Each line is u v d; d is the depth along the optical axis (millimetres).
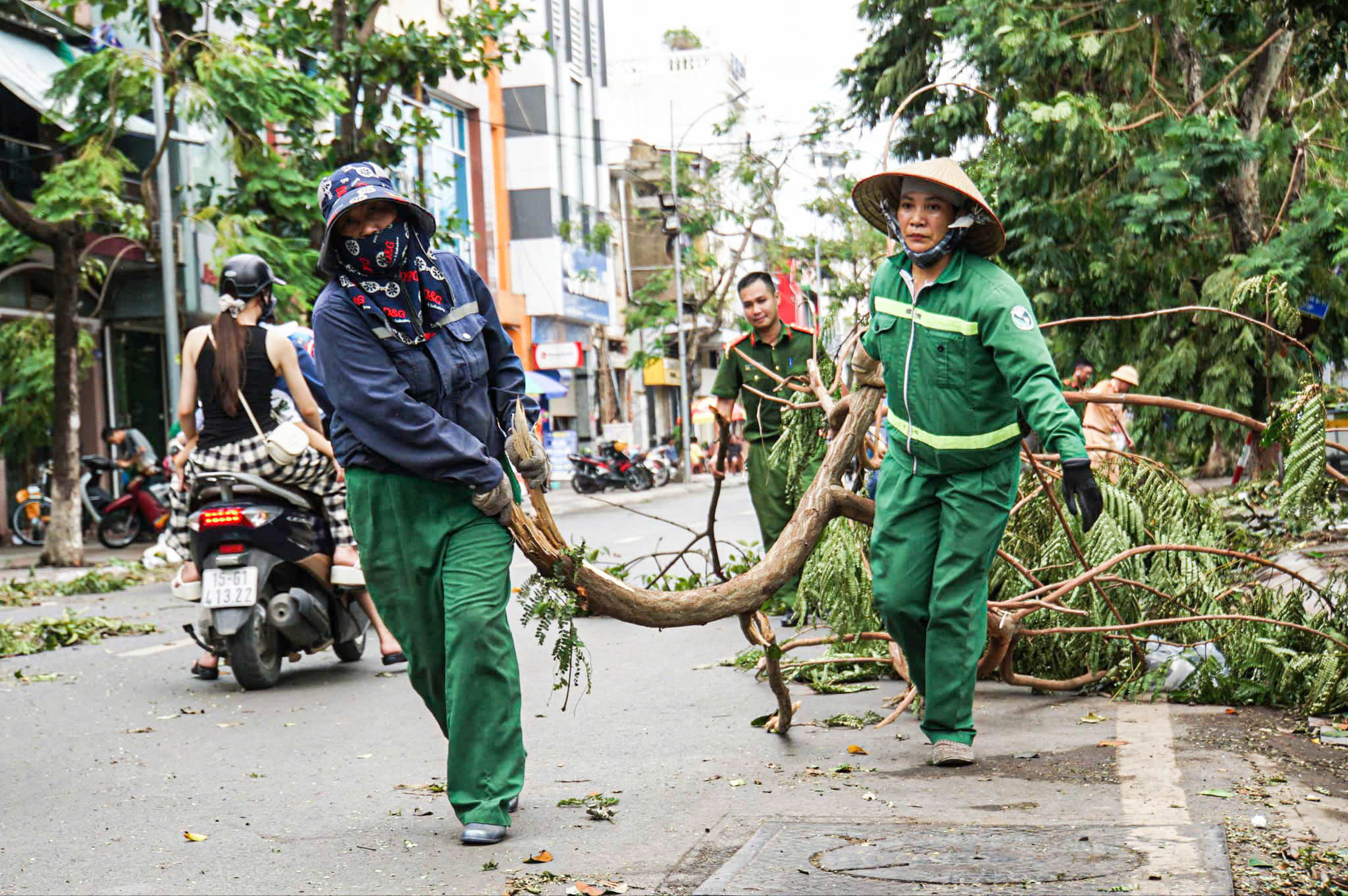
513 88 37500
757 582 4562
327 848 3998
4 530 20562
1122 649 6027
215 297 21656
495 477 3988
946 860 3479
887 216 4809
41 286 20812
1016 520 6078
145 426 23234
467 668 3967
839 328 6348
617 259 48250
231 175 21344
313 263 16875
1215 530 6645
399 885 3607
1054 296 13656
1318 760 4586
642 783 4617
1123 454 6500
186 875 3789
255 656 6840
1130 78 13719
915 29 19109
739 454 47125
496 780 4016
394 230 4008
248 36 16453
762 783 4531
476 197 35500
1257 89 13797
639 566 12492
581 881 3541
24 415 17344
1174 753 4688
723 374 8125
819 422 6410
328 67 18203
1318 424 4984
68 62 18719
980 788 4309
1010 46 13406
